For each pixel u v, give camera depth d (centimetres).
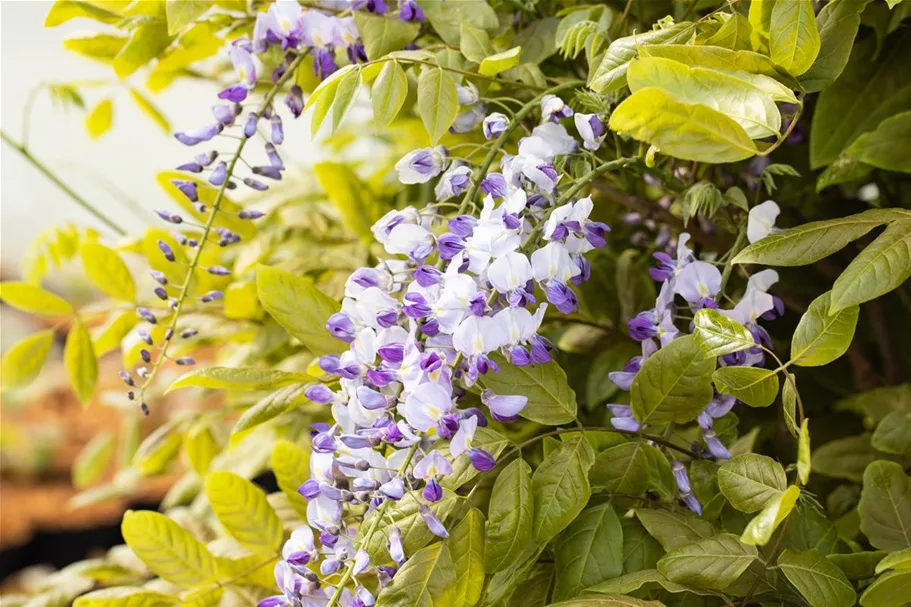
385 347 84
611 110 93
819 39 85
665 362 88
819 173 106
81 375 109
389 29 95
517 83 96
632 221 110
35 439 224
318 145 129
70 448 225
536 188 88
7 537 191
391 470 85
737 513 91
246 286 110
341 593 85
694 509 89
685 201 91
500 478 86
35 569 188
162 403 136
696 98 82
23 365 107
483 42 95
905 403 102
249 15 102
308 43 95
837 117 99
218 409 116
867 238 107
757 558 84
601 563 87
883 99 99
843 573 86
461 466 86
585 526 87
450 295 84
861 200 110
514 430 104
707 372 87
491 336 85
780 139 83
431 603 84
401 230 87
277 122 95
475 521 86
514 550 85
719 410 90
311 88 104
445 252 85
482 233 85
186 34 103
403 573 84
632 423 89
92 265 108
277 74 97
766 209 90
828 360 85
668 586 84
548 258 85
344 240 117
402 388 85
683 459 91
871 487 91
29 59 212
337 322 87
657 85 82
